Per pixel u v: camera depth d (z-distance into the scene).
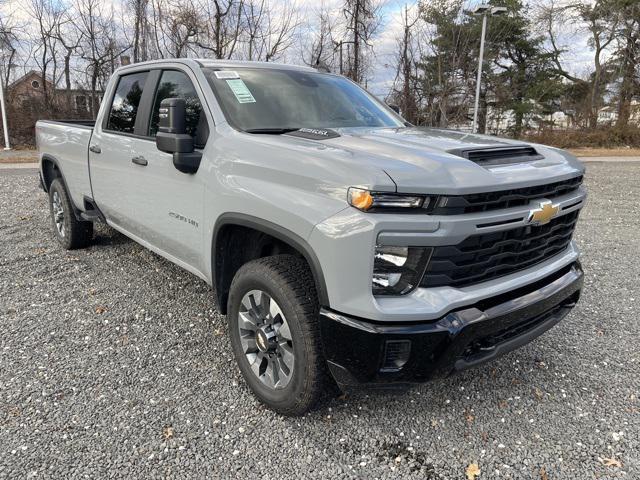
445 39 25.56
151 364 3.28
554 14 33.62
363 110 3.83
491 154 2.67
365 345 2.23
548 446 2.59
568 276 2.94
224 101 3.24
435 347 2.25
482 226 2.27
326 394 2.62
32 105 25.25
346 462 2.45
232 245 3.08
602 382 3.18
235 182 2.79
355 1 24.25
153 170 3.59
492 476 2.38
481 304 2.41
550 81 33.16
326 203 2.30
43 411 2.76
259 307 2.80
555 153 2.96
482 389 3.09
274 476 2.35
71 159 4.96
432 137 2.99
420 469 2.42
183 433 2.62
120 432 2.61
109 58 27.16
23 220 6.96
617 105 31.55
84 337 3.62
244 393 2.98
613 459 2.49
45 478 2.29
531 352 3.55
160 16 24.25
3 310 4.03
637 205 9.35
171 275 4.85
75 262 5.19
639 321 4.05
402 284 2.24
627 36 31.12
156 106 3.76
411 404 2.92
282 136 2.90
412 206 2.16
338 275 2.25
